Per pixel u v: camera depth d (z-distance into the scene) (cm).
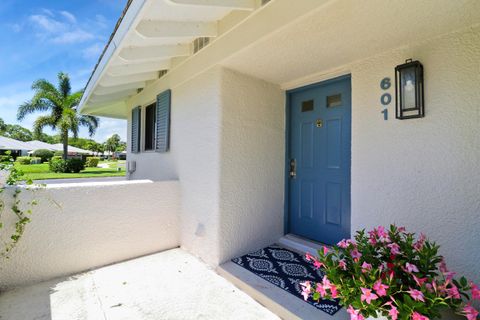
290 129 353
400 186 222
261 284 242
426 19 181
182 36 238
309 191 330
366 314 145
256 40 221
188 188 337
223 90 284
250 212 314
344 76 283
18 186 254
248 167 311
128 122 590
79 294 239
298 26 194
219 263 284
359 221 251
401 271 160
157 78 415
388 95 232
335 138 300
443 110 199
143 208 325
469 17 177
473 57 186
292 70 291
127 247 312
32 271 256
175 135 371
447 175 196
